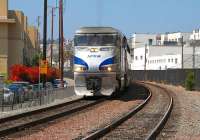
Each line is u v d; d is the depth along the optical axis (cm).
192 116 3672
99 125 2983
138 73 15288
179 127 2933
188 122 3238
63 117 3497
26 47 13275
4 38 10356
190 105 4853
